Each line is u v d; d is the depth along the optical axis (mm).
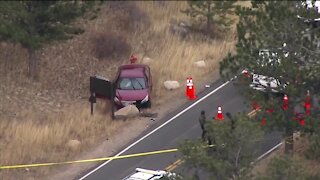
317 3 100062
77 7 116312
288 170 62250
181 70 128000
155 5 153875
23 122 105438
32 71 122875
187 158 64000
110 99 112000
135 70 118438
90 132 104812
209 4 142250
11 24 110688
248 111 109000
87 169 95375
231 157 64000
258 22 85750
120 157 98062
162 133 105188
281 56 82562
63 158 97688
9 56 127000
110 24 142375
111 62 132250
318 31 82188
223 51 136000
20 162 95625
